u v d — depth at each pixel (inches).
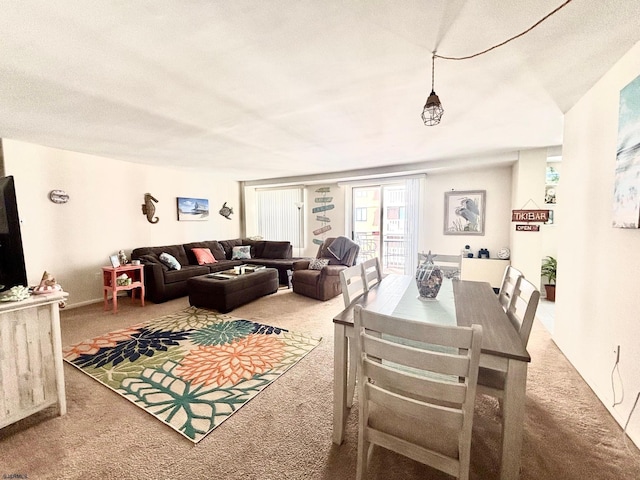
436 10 51.7
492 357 47.1
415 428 46.4
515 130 123.2
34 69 71.0
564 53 66.2
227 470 53.9
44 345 67.1
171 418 67.8
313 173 233.9
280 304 164.4
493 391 52.4
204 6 50.3
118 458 56.7
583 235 89.0
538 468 54.6
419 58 67.5
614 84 72.1
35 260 145.6
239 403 73.5
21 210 140.1
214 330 123.1
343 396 60.4
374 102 92.1
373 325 43.3
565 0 49.5
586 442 61.3
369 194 241.1
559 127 118.6
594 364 80.0
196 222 237.8
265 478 52.3
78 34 57.7
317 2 49.5
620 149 66.7
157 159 178.4
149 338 114.5
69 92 83.7
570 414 70.2
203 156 169.5
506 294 77.4
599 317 78.0
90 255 167.6
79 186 161.9
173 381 84.0
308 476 52.7
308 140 135.6
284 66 70.7
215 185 255.8
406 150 156.9
